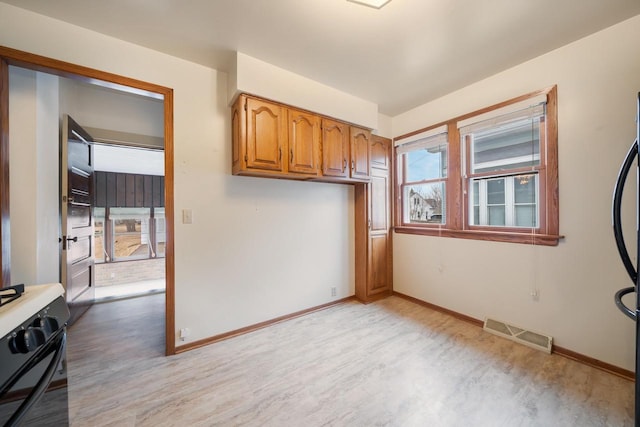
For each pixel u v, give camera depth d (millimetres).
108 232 5668
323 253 3014
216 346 2176
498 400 1548
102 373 1813
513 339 2230
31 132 1975
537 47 1975
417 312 2891
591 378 1735
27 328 759
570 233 1962
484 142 2533
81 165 2836
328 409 1488
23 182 1949
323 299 3014
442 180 2893
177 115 2084
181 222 2105
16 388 704
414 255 3180
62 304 986
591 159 1857
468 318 2621
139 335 2402
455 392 1618
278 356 2021
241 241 2402
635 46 1676
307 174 2389
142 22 1681
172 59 2059
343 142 2680
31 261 1969
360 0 1402
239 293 2395
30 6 1531
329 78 2398
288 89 2256
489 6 1553
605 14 1632
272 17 1637
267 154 2152
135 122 3057
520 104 2166
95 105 2873
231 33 1793
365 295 3164
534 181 2191
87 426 1361
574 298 1947
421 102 2959
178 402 1539
